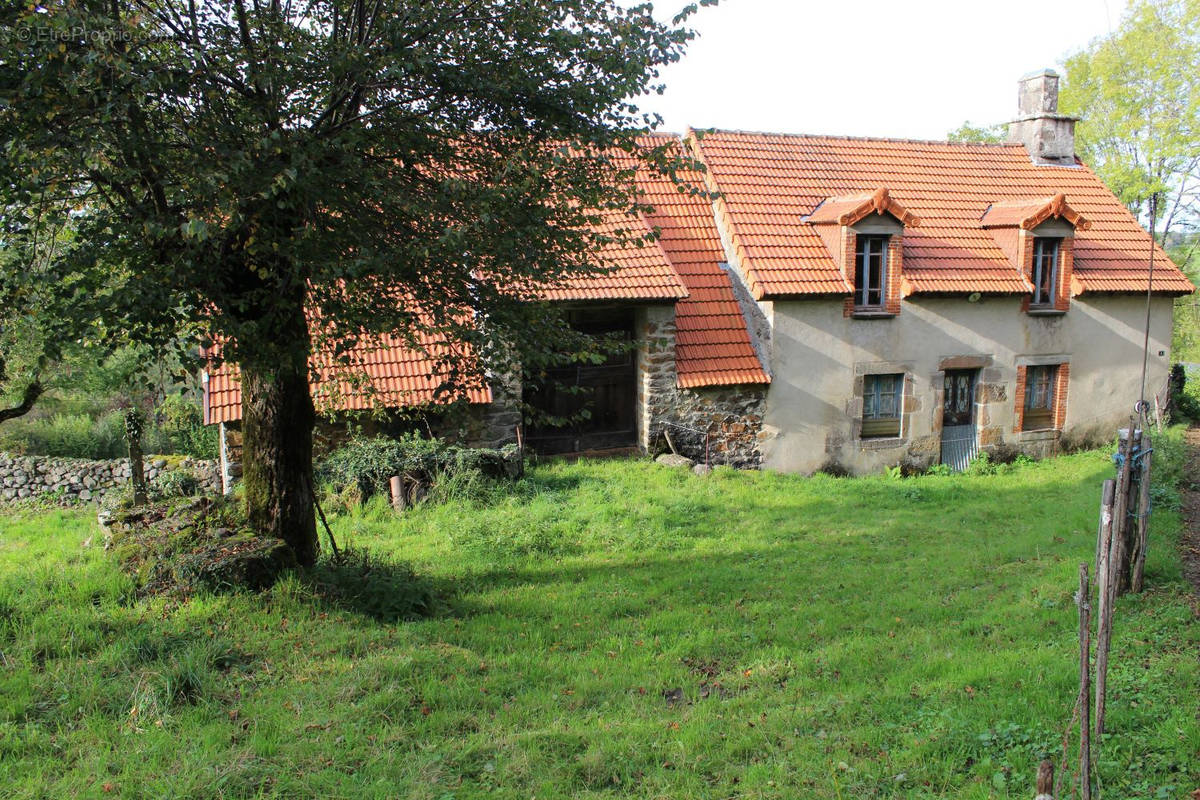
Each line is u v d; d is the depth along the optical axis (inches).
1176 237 1350.9
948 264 641.6
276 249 222.5
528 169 247.1
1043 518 459.5
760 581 340.2
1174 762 173.8
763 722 209.3
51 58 190.2
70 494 652.1
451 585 330.6
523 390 566.6
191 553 276.5
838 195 657.0
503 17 249.9
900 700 218.4
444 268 261.6
